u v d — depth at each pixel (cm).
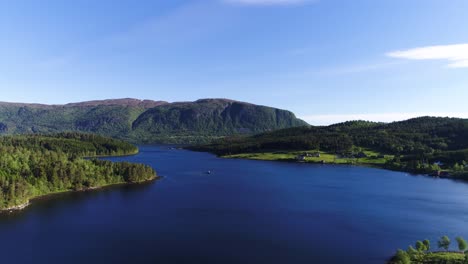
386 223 16600
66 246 13325
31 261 11938
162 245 13525
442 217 17638
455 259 11162
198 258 12319
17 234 14700
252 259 12256
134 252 12794
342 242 13912
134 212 18425
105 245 13475
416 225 16225
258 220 17000
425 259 11338
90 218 17212
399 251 11862
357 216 17825
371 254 12700
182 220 16938
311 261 12106
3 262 11838
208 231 15262
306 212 18650
